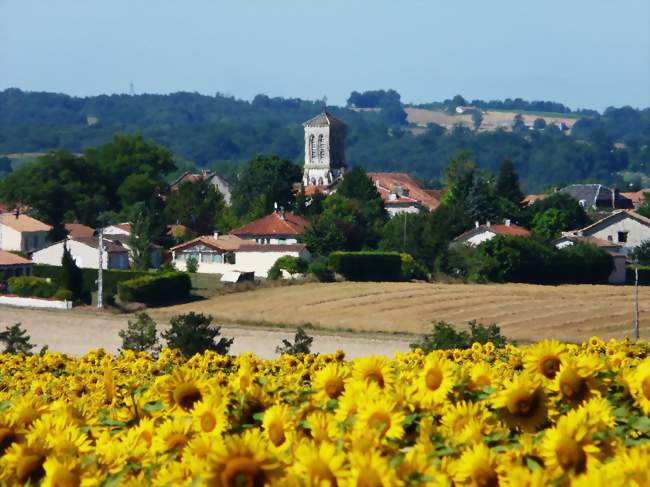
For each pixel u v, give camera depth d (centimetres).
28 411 1983
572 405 1833
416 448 1591
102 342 10469
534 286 15700
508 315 12812
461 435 1669
